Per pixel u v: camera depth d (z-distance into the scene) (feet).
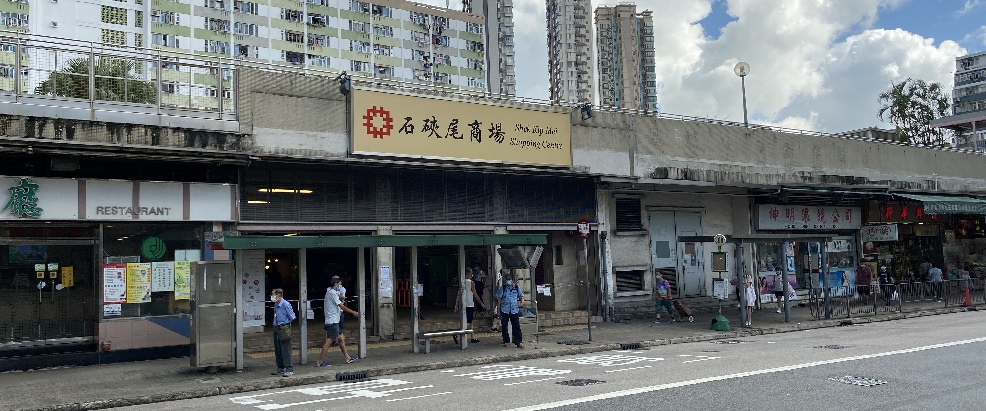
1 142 43.62
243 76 54.65
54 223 47.62
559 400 33.50
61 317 48.16
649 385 37.14
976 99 340.80
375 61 271.28
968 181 114.62
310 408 33.60
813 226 94.27
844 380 37.47
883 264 101.35
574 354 54.90
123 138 48.49
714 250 85.40
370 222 60.54
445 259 81.41
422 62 285.84
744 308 69.00
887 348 50.96
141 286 50.44
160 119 50.62
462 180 66.44
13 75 46.42
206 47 225.76
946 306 86.22
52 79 48.29
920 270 102.17
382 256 61.57
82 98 48.67
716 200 86.28
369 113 59.72
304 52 250.78
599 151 75.15
